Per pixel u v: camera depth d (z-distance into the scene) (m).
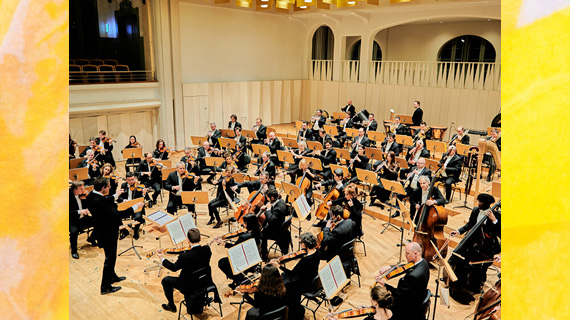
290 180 11.86
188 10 15.87
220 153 12.58
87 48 15.88
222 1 15.52
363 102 19.02
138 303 6.07
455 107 16.50
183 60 16.06
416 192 8.01
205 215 9.63
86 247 7.80
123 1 15.87
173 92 15.66
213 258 7.57
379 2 16.53
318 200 10.93
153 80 15.27
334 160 10.91
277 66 19.81
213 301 6.03
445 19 18.72
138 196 8.40
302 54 20.84
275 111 20.08
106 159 11.45
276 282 4.32
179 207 9.20
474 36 20.06
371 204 10.00
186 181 8.95
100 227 6.12
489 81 15.73
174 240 6.08
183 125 16.20
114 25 16.31
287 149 12.84
